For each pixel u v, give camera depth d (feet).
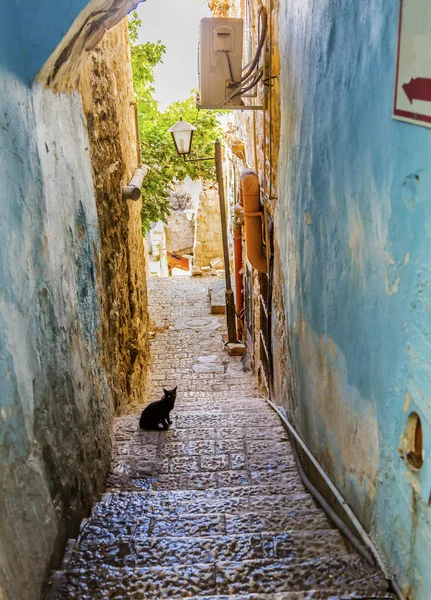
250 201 20.79
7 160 7.13
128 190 20.56
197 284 47.47
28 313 7.72
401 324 6.61
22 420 7.13
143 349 28.04
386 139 6.91
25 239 7.75
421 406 6.08
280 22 15.72
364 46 7.77
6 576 6.04
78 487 9.94
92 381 12.17
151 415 16.07
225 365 31.78
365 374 8.16
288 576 7.79
